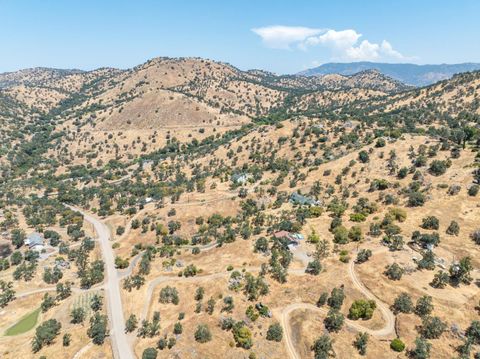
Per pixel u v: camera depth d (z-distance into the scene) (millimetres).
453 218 124938
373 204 144375
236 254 134250
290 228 140000
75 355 97688
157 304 114500
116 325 108625
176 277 127438
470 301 90125
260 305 100000
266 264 121500
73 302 123688
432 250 111000
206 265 131375
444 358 76312
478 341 78688
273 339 89000
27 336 111312
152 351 90562
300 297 101688
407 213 134250
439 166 151000
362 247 119188
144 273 134250
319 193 172750
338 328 88062
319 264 111562
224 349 89438
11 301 130750
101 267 143875
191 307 108875
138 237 174000
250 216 169375
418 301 88875
